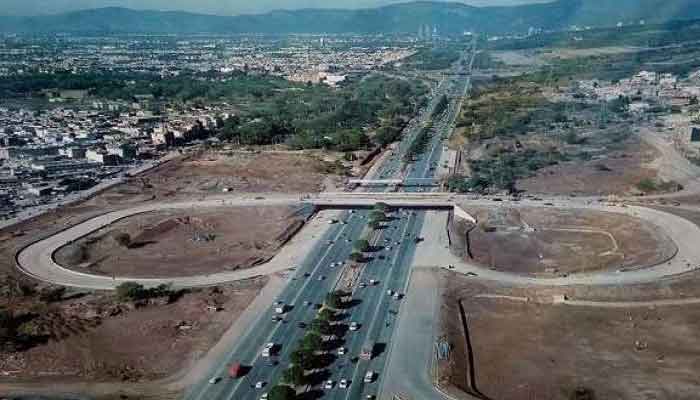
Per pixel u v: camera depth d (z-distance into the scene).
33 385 187.38
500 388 183.38
